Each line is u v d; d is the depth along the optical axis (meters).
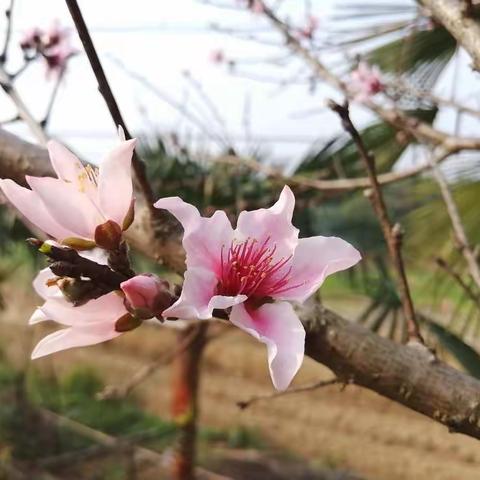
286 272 0.16
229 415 1.39
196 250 0.15
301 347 0.15
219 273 0.16
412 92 0.42
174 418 0.74
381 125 0.50
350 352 0.17
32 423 1.03
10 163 0.21
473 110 0.38
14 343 1.43
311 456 1.21
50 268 0.15
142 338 1.71
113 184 0.15
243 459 1.16
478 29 0.25
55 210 0.15
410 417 1.33
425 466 1.17
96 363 1.63
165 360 0.55
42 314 0.16
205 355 1.67
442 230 0.48
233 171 0.57
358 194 0.54
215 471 1.10
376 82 0.46
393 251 0.20
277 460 1.17
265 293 0.16
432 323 0.33
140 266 0.46
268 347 0.15
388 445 1.24
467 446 1.23
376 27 0.47
